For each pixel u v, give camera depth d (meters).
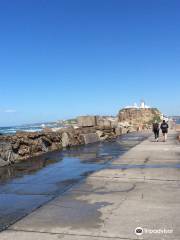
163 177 10.98
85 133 26.53
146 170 12.40
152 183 10.09
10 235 6.06
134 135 39.19
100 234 6.02
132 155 17.27
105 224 6.52
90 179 10.94
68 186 9.96
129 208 7.51
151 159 15.52
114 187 9.66
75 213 7.26
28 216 7.12
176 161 14.73
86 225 6.49
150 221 6.63
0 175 11.98
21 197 8.75
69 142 22.70
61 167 13.68
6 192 9.32
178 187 9.51
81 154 18.19
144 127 65.06
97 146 23.17
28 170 13.02
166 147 21.58
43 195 8.93
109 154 18.02
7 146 14.70
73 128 27.70
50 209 7.61
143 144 24.59
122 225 6.44
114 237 5.88
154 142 26.61
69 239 5.84
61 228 6.36
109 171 12.35
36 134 18.27
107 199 8.34
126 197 8.47
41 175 11.91
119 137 34.91
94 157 16.77
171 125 56.03
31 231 6.24
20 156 15.88
